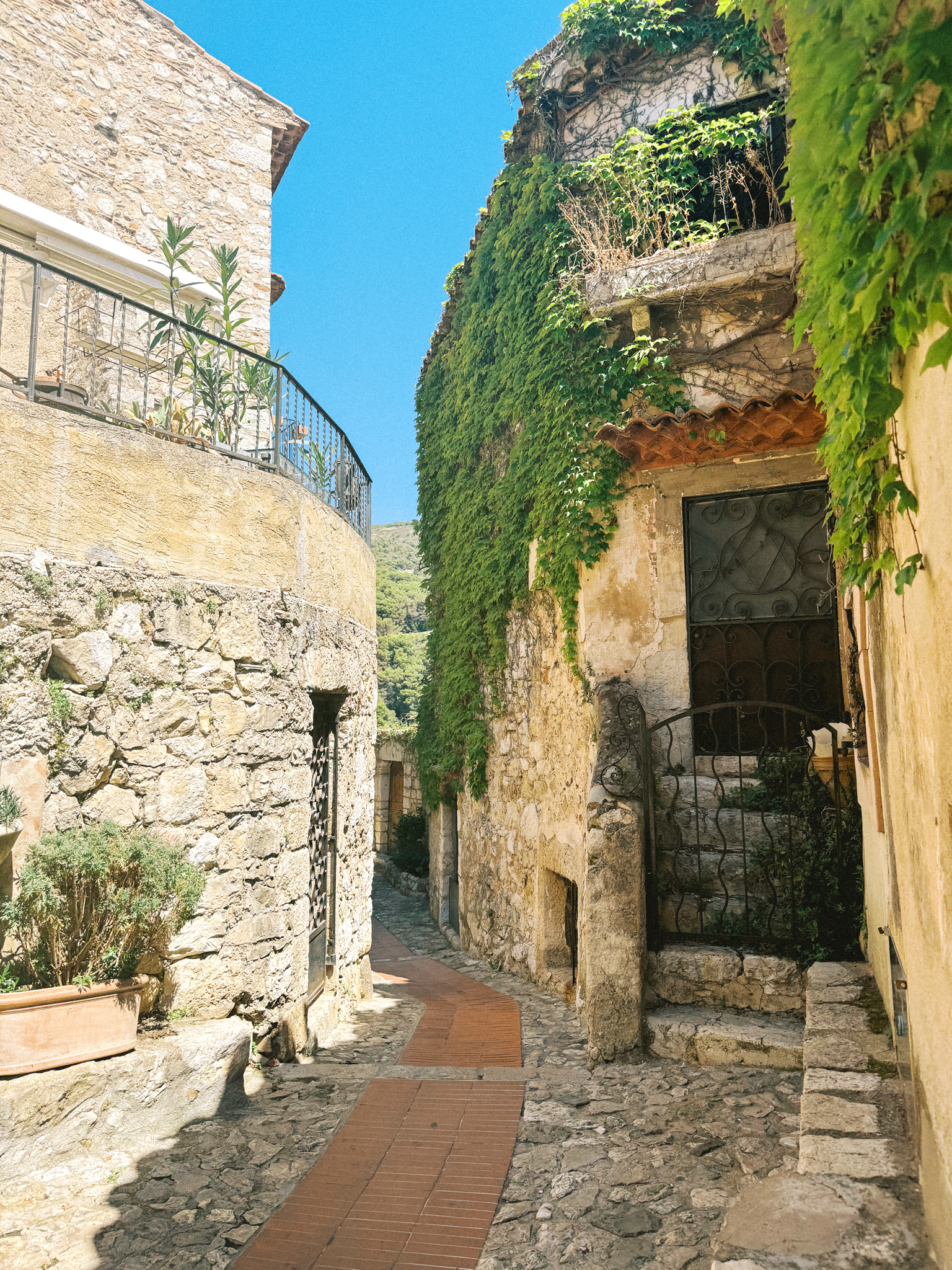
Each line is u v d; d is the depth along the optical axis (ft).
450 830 43.83
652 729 18.61
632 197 24.81
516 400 28.66
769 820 17.81
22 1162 11.87
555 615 26.35
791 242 21.17
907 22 5.00
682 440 19.93
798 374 21.99
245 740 17.21
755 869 17.15
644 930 16.20
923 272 4.69
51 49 27.86
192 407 19.26
